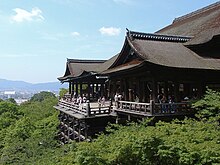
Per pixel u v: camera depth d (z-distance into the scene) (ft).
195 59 73.97
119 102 76.48
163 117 62.03
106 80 114.93
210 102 57.11
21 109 211.00
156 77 66.54
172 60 68.80
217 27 81.41
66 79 132.46
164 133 42.32
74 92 137.90
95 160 37.86
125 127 51.90
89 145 40.60
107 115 81.35
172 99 72.49
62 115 116.57
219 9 102.68
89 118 79.87
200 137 41.73
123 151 39.34
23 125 124.36
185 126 46.85
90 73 104.53
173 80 68.54
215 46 81.71
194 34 93.71
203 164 36.47
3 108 187.83
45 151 75.92
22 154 75.05
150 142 38.88
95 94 128.98
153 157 39.86
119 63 84.07
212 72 70.90
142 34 79.71
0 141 121.49
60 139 115.44
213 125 49.78
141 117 65.21
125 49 77.87
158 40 82.99
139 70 68.44
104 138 46.19
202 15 113.29
